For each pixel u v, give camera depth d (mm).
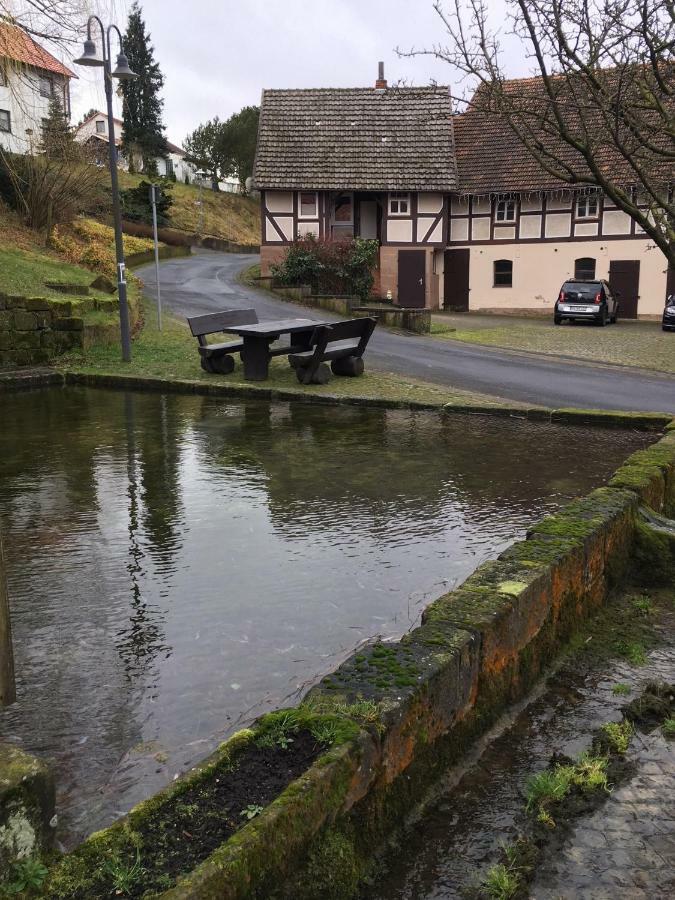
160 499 6188
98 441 8352
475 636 2990
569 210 31969
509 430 9031
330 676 2691
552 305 32750
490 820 2576
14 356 13359
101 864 1871
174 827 1986
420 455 7707
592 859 2410
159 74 70062
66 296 17281
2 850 1919
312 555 4945
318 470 7094
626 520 4707
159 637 3844
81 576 4621
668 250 5004
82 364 13617
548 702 3381
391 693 2576
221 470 7094
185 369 13352
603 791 2742
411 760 2602
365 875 2289
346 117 33094
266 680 3436
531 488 6496
